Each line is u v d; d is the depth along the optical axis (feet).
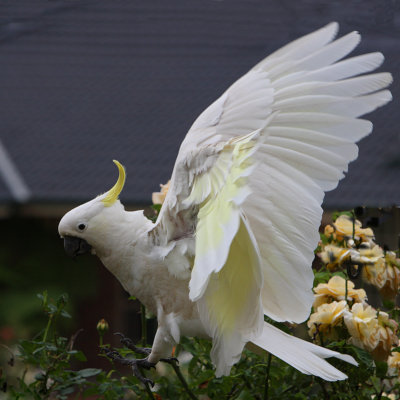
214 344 17.12
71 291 33.06
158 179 31.37
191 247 17.10
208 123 17.17
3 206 30.27
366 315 17.40
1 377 17.89
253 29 44.06
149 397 17.58
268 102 17.10
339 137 16.94
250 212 17.06
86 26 46.06
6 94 39.50
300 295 17.06
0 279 32.35
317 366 16.92
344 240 17.88
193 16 46.78
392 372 17.79
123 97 38.81
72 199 30.22
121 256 17.26
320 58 17.12
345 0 41.42
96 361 32.83
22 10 47.29
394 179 30.45
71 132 35.73
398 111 35.42
